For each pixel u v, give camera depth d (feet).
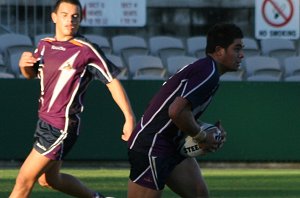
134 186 67.56
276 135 155.53
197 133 65.00
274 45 191.11
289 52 190.80
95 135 150.10
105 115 150.00
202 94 64.54
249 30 201.16
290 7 189.98
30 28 186.09
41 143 75.87
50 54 76.23
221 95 153.79
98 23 184.03
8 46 176.65
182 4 199.21
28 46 176.35
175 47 187.11
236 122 154.51
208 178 133.80
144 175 67.00
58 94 75.72
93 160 150.82
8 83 147.64
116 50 186.09
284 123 155.43
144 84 150.71
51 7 184.44
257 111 154.92
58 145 75.97
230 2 201.05
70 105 76.13
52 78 75.92
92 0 183.42
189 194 69.87
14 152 148.46
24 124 148.36
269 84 154.92
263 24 190.49
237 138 154.61
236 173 142.92
